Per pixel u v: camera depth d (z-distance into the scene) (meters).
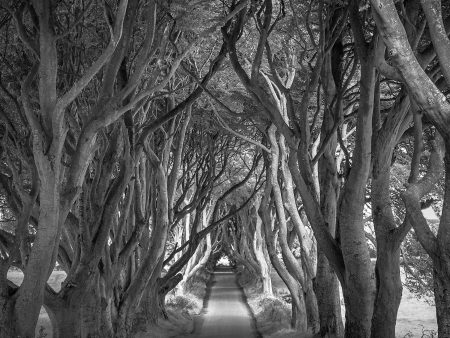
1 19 11.69
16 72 12.23
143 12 12.06
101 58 8.88
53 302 10.66
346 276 11.16
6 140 10.77
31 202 10.27
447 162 6.98
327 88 12.98
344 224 10.89
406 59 6.72
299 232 18.22
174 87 17.92
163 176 17.39
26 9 10.80
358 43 10.26
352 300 11.10
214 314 31.53
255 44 16.53
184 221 35.75
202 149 24.45
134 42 13.39
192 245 23.30
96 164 13.33
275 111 11.91
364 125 10.23
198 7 12.26
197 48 16.33
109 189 12.20
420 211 7.50
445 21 9.98
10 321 9.27
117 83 12.24
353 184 10.62
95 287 12.95
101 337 14.26
